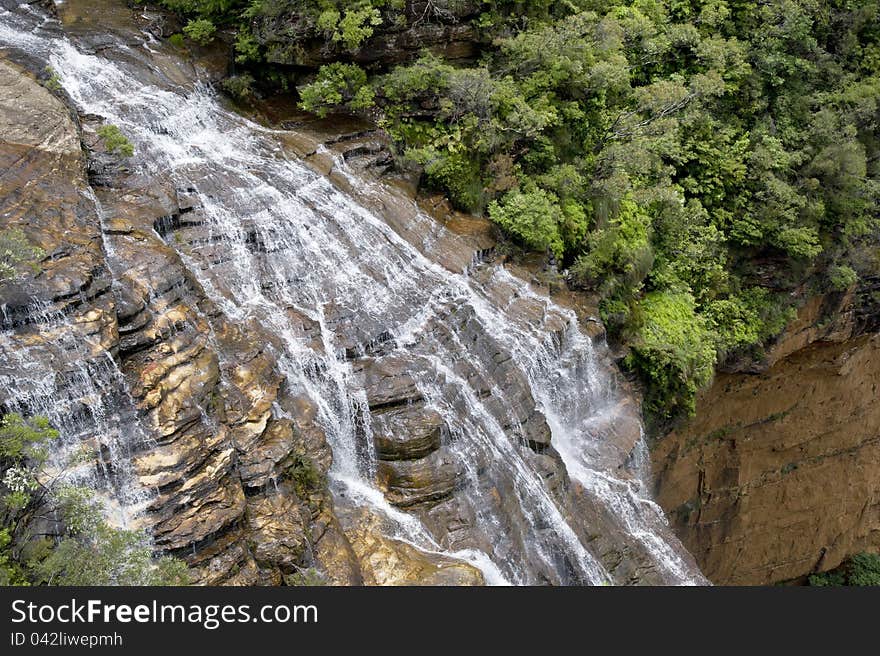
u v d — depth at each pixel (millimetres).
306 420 15805
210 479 13367
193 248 17625
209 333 15305
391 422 16781
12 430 11531
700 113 29438
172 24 24406
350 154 22406
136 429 13266
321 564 14180
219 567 12984
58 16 23453
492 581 15469
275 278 18156
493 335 20281
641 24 27469
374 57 23719
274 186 20031
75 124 18000
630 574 19000
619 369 24547
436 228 22281
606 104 27391
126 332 14219
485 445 17719
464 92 23188
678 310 26859
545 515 18047
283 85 24156
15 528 11508
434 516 16266
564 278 24094
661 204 27734
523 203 23125
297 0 22844
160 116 20891
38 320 13312
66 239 14836
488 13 24453
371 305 18672
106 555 11438
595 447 21844
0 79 17516
